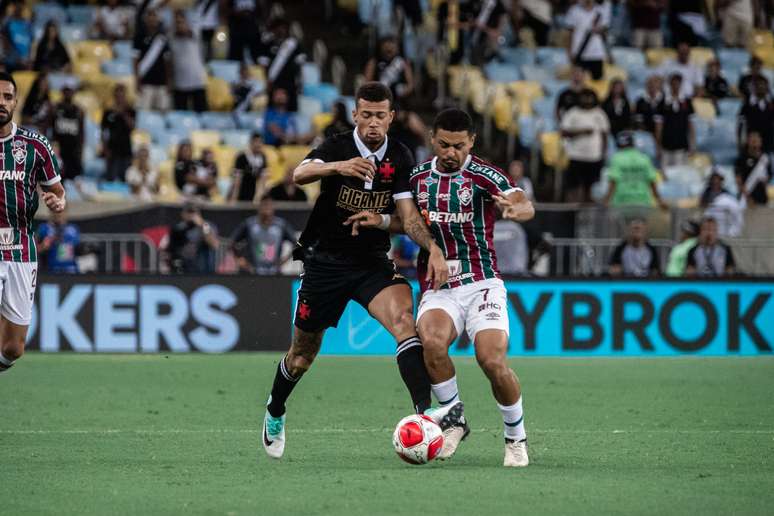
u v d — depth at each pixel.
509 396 24.02
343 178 24.44
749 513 19.45
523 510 19.50
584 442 28.67
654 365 50.31
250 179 61.38
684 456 26.28
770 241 55.41
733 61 81.88
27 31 71.31
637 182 63.53
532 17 81.00
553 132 72.62
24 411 34.59
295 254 25.31
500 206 23.52
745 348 54.12
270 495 20.88
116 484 22.16
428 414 23.61
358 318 53.47
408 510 19.45
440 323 24.06
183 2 78.25
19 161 27.66
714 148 75.38
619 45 82.38
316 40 82.06
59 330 51.47
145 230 54.16
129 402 36.91
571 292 53.16
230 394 39.19
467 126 23.91
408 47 76.69
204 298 52.12
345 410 35.25
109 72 72.94
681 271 55.12
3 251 27.84
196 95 71.50
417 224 24.09
